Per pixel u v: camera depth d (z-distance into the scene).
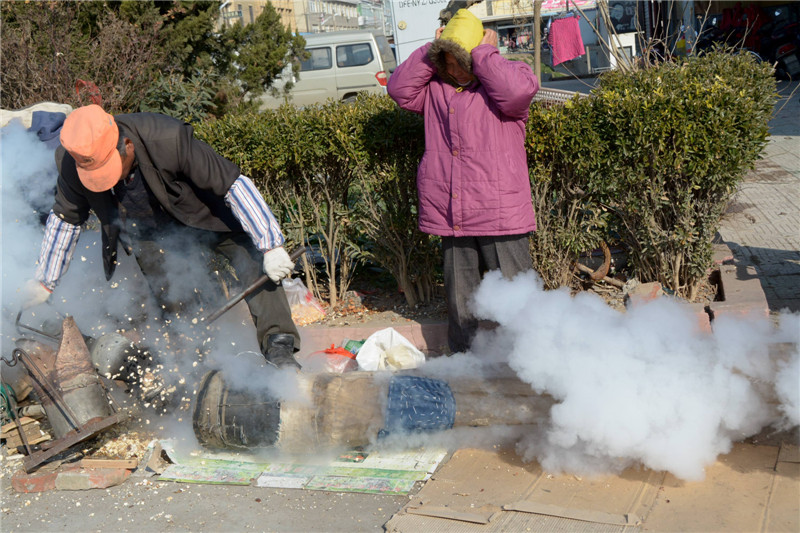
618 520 2.80
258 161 5.00
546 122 4.44
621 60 6.09
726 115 4.12
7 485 3.57
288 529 3.01
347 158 4.88
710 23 19.77
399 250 5.09
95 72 8.31
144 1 8.59
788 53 18.05
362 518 3.05
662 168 4.31
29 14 8.03
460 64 3.88
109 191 3.70
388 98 4.89
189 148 3.58
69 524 3.16
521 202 4.05
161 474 3.54
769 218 6.64
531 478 3.23
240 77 9.75
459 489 3.18
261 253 3.86
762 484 2.98
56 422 3.68
